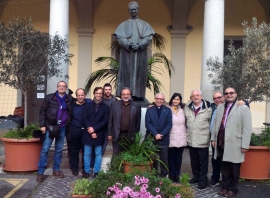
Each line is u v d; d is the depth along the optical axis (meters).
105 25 12.37
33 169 6.73
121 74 6.85
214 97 6.26
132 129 6.01
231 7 12.24
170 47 12.32
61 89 6.27
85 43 12.32
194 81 12.30
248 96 6.70
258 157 6.47
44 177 6.46
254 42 6.50
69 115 6.43
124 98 6.00
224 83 6.86
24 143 6.61
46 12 12.45
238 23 12.26
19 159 6.64
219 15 8.23
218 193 5.73
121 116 6.02
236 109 5.55
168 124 5.91
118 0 12.32
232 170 5.64
